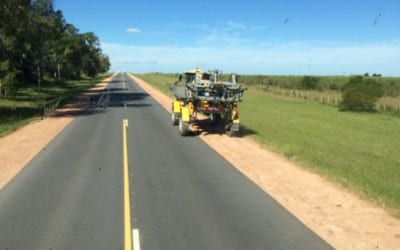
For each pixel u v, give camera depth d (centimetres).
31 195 1051
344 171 1346
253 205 989
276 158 1536
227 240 789
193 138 1947
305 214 934
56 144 1750
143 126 2320
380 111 4019
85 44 10125
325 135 2339
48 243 771
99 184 1152
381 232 838
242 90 2002
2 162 1417
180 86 2341
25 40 3906
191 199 1029
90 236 802
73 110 3238
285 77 10575
